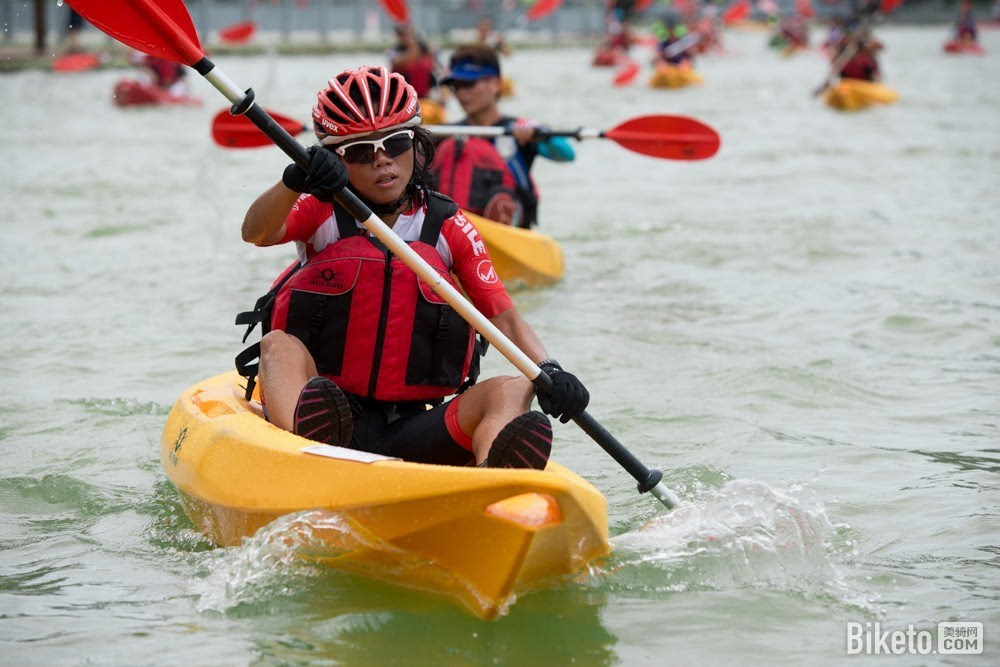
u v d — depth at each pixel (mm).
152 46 9727
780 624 8852
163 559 10062
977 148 39469
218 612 8852
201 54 9625
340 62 78375
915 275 21375
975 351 16781
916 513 11094
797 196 30312
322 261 10320
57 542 10484
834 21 79625
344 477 8922
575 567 9023
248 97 9500
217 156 38031
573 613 8883
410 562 8805
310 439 9672
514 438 8953
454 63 20969
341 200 9656
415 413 10750
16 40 77188
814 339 17391
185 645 8375
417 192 10453
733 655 8352
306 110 47156
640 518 10820
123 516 11086
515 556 8195
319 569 9242
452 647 8297
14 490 11758
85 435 13367
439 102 39531
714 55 101188
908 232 25219
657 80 66000
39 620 8836
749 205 28953
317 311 10320
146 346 16969
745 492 10578
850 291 20266
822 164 36344
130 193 30375
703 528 10094
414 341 10359
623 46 85812
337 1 102750
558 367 10008
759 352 16672
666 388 15078
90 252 23375
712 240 24734
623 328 17906
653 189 31953
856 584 9555
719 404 14469
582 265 22438
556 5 54469
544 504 8328
